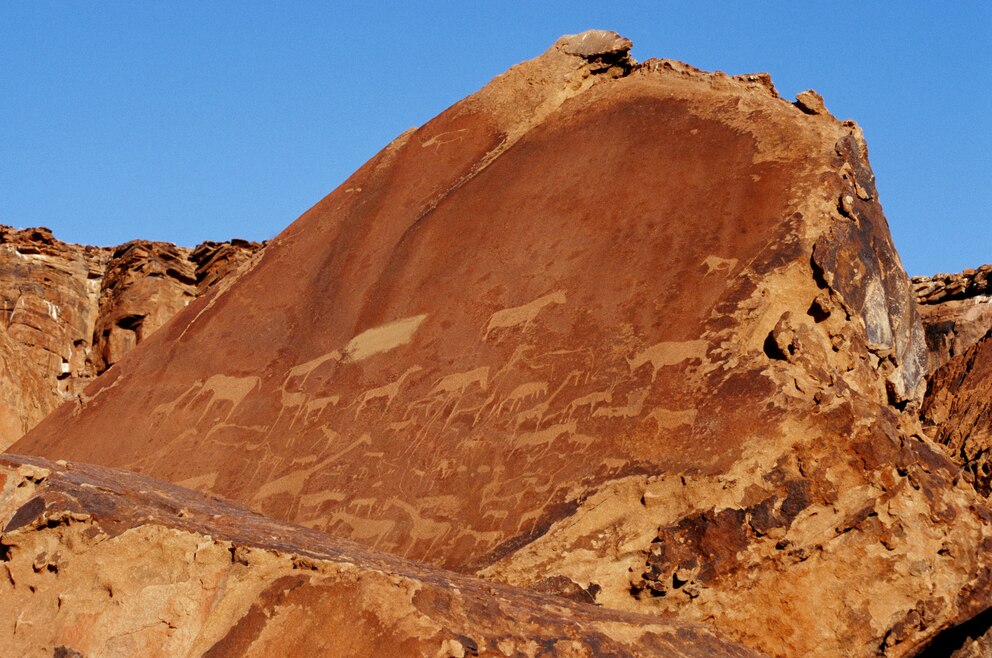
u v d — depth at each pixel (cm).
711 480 862
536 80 1399
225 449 1152
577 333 1038
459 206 1282
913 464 877
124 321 2608
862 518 858
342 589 677
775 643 841
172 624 675
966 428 1445
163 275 2678
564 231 1159
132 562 689
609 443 926
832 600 852
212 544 694
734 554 846
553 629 684
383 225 1338
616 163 1214
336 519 1005
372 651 650
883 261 1051
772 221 1033
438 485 980
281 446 1116
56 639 669
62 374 2561
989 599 870
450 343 1109
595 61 1393
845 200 1028
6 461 730
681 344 968
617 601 853
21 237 2672
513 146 1340
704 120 1211
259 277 1365
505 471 954
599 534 874
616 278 1068
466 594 688
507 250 1177
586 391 979
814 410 877
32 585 688
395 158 1435
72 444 1272
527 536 891
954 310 2469
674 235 1078
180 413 1231
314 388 1162
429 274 1211
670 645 733
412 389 1087
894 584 856
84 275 2741
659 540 857
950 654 916
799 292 982
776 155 1107
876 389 967
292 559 691
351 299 1246
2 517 708
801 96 1170
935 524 870
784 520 851
